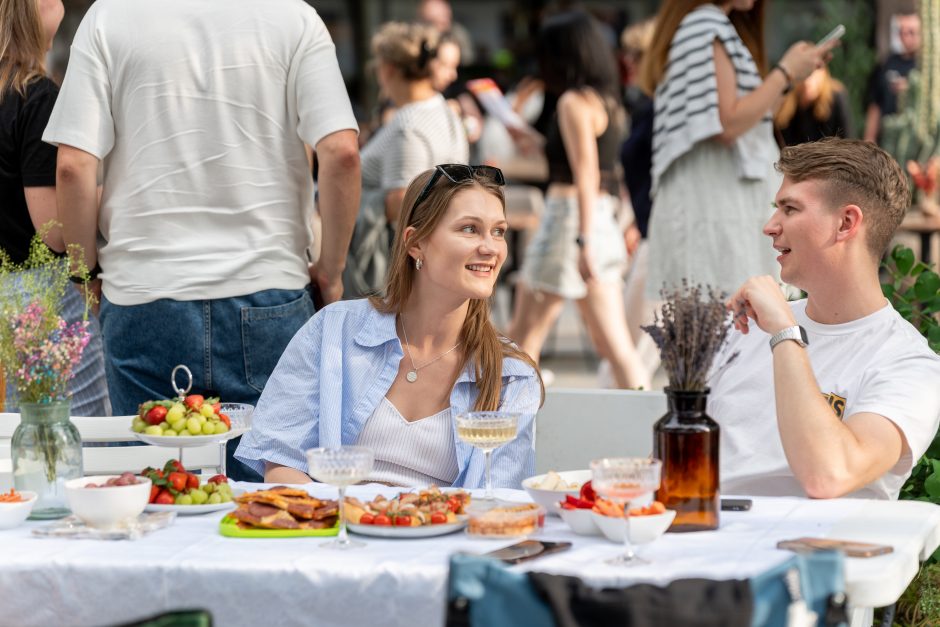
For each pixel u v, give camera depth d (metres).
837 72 16.83
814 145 5.32
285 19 6.57
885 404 4.97
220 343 6.61
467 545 4.13
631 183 10.66
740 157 8.34
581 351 16.11
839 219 5.20
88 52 6.50
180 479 4.67
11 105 6.72
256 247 6.62
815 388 4.88
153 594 3.89
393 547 4.10
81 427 5.58
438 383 5.56
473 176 5.45
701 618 3.12
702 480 4.27
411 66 9.66
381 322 5.61
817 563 3.22
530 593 3.19
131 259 6.62
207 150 6.54
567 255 11.08
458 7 26.06
